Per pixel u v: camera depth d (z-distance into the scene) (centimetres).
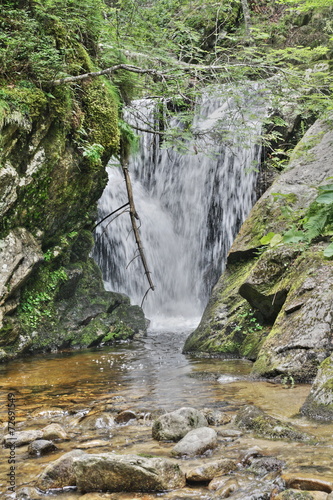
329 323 458
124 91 807
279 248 579
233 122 657
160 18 802
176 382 475
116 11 739
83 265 811
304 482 223
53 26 662
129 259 1030
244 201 1016
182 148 686
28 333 687
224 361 572
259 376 465
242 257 687
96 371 552
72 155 698
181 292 1071
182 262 1088
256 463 254
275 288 565
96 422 346
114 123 737
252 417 322
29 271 663
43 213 689
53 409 389
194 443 279
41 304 723
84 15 699
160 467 240
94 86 721
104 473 240
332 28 1237
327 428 306
